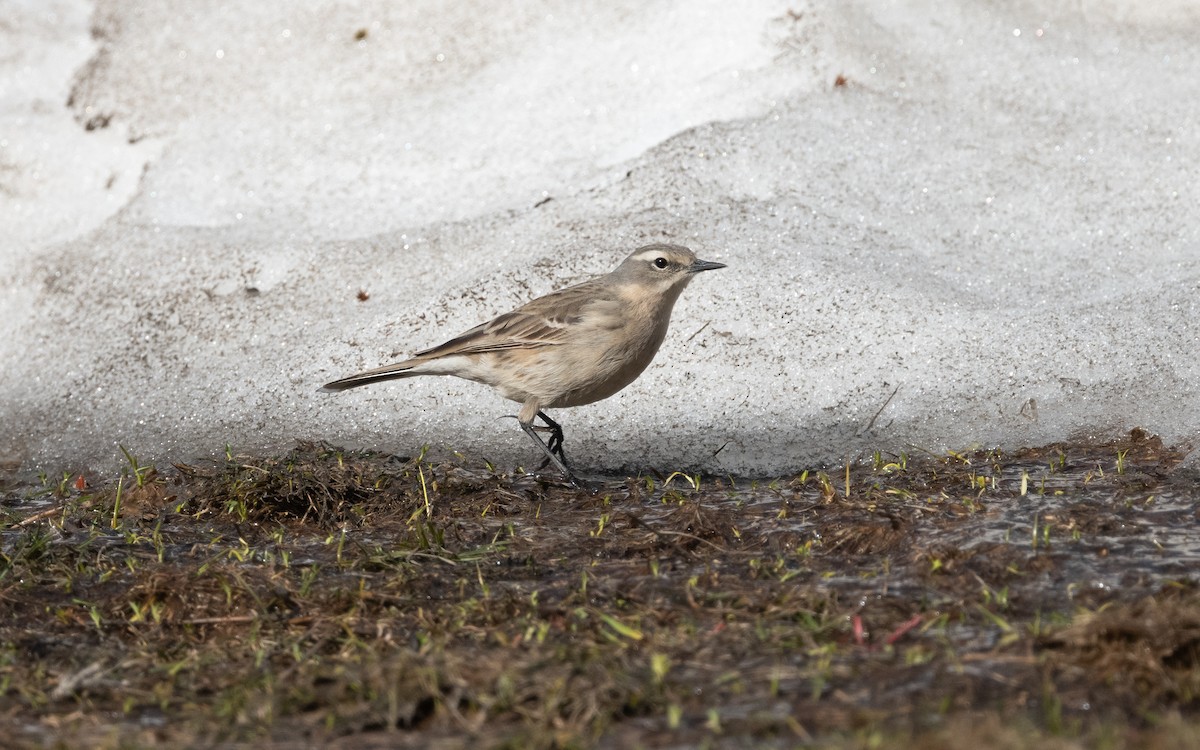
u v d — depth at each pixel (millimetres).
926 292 14359
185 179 17609
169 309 15703
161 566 10406
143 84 18734
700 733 7023
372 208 16875
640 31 18297
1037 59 17547
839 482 11969
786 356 13805
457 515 11578
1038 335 13625
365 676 7855
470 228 16156
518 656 8109
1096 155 16078
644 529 10812
